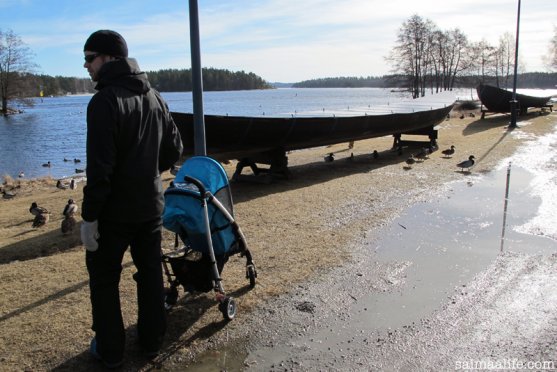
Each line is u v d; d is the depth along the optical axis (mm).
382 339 3975
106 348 3482
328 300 4730
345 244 6465
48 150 31141
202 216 4156
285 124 10734
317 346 3896
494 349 3775
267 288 5000
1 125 54938
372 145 18297
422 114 15578
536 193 9312
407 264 5699
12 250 6871
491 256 5930
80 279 5348
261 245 6418
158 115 3504
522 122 25391
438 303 4629
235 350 3846
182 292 4902
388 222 7535
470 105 45719
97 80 3307
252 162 11430
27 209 10016
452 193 9523
